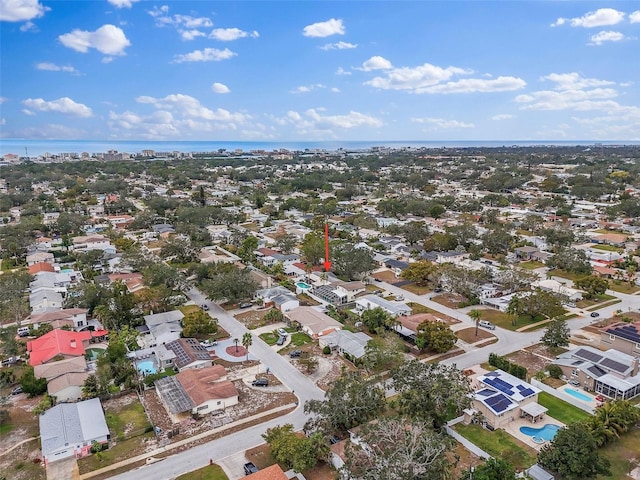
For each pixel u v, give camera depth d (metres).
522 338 95.25
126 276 133.00
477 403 66.94
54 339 87.25
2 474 56.81
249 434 64.12
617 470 55.44
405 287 128.12
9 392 75.50
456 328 100.25
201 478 55.38
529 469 53.84
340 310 110.81
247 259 152.25
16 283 114.06
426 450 48.00
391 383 72.00
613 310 110.00
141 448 61.38
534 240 176.88
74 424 63.66
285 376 80.50
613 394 71.19
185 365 81.06
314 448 55.62
